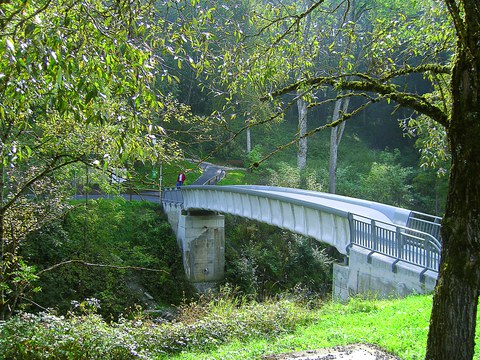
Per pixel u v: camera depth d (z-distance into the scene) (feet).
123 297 70.13
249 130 149.28
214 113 20.15
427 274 34.68
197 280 86.12
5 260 35.94
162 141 28.73
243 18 22.11
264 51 20.77
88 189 51.75
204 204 81.41
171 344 31.24
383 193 116.47
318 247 93.76
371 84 16.88
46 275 62.28
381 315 31.09
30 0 11.87
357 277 43.65
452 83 13.53
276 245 92.02
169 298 78.18
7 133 26.18
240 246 94.38
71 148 29.91
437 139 26.58
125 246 84.17
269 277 86.79
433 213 116.57
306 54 22.67
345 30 22.88
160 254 87.20
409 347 24.02
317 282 85.46
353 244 45.88
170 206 95.45
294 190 81.35
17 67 11.34
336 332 28.66
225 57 20.45
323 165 148.05
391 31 23.31
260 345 28.50
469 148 13.00
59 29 11.94
